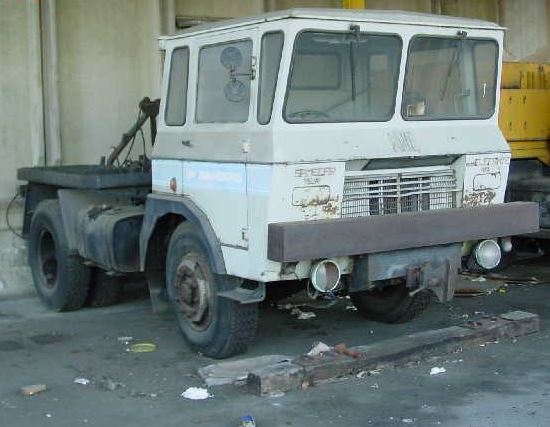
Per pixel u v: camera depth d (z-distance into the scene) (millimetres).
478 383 5473
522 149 8836
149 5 9492
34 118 8844
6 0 8656
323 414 4965
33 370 5977
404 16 5770
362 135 5605
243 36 5582
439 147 5895
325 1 11133
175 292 6250
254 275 5426
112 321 7465
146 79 9547
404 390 5359
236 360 6000
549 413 4914
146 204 6531
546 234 8391
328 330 6949
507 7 12742
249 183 5414
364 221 5434
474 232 5988
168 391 5438
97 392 5453
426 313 7504
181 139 6176
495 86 6297
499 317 6699
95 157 9305
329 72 5484
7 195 8773
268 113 5359
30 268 8484
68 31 9070
